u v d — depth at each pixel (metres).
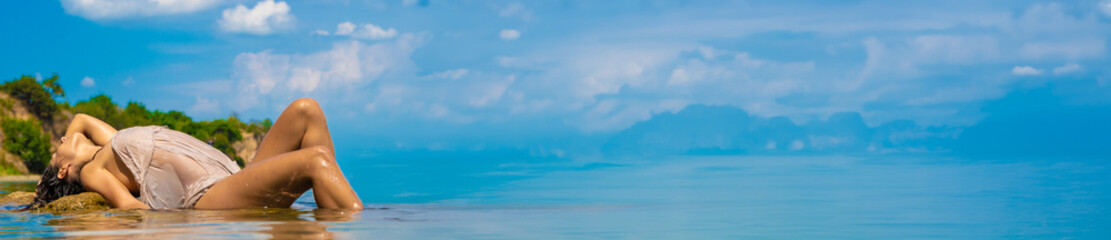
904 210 5.26
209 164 5.89
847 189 8.14
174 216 4.68
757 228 4.15
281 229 3.87
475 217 4.61
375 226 4.03
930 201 6.11
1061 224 4.24
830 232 3.94
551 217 4.64
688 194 7.54
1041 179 10.11
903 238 3.69
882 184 9.22
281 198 5.24
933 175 12.03
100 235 3.64
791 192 7.68
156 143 5.86
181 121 52.97
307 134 5.73
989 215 4.82
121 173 5.86
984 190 7.59
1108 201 5.92
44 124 42.31
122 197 5.55
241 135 52.59
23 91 41.59
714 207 5.59
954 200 6.20
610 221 4.43
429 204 6.03
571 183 10.78
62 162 5.98
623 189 8.81
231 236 3.58
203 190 5.54
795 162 26.31
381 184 11.13
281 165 5.16
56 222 4.32
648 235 3.79
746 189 8.41
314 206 5.44
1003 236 3.73
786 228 4.14
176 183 5.70
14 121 38.53
